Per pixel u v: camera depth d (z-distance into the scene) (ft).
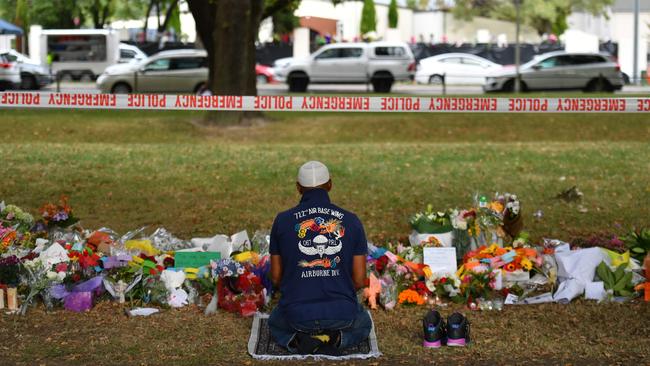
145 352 20.57
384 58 109.29
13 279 24.07
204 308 23.85
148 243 26.30
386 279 24.23
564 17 179.01
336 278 19.94
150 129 64.49
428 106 32.99
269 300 23.99
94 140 61.05
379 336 21.72
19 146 54.19
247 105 32.30
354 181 42.83
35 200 38.70
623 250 27.91
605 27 192.75
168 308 23.88
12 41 156.66
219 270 23.21
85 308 23.61
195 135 63.26
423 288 24.47
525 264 24.58
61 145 55.52
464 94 90.79
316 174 20.48
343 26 175.63
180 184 41.81
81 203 38.17
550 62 101.65
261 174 44.11
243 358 20.17
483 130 66.74
